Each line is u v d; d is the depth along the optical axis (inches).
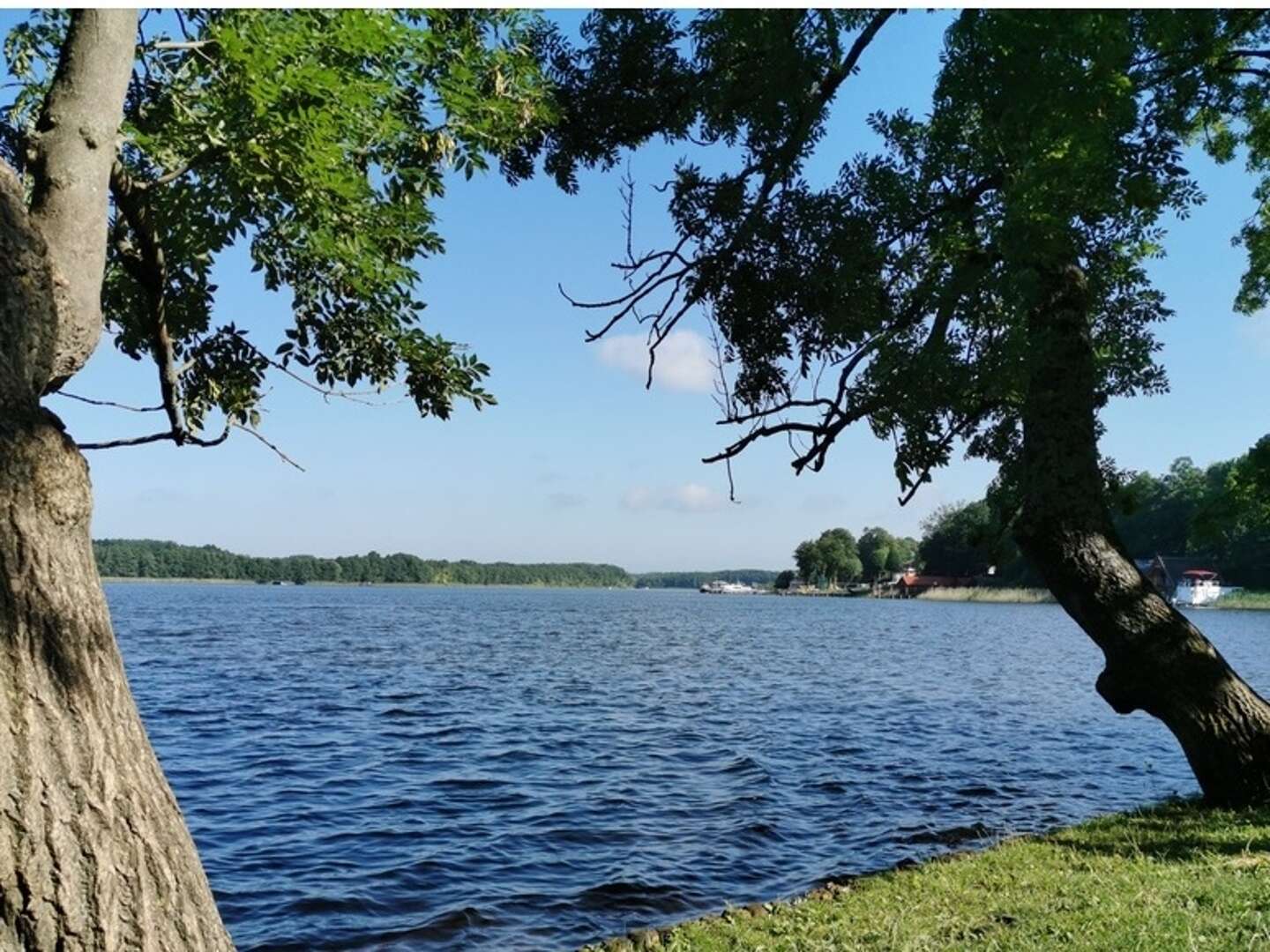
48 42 188.4
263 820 492.1
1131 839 337.1
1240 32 305.3
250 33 171.9
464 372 242.8
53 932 97.7
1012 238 225.0
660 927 323.6
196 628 2429.9
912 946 232.7
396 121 200.5
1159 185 273.0
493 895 369.7
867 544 7534.5
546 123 254.8
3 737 97.0
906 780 596.7
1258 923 207.5
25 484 101.6
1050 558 371.6
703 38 315.0
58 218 119.3
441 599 6510.8
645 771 627.8
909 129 292.2
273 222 223.9
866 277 277.3
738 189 303.1
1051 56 227.6
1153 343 396.8
